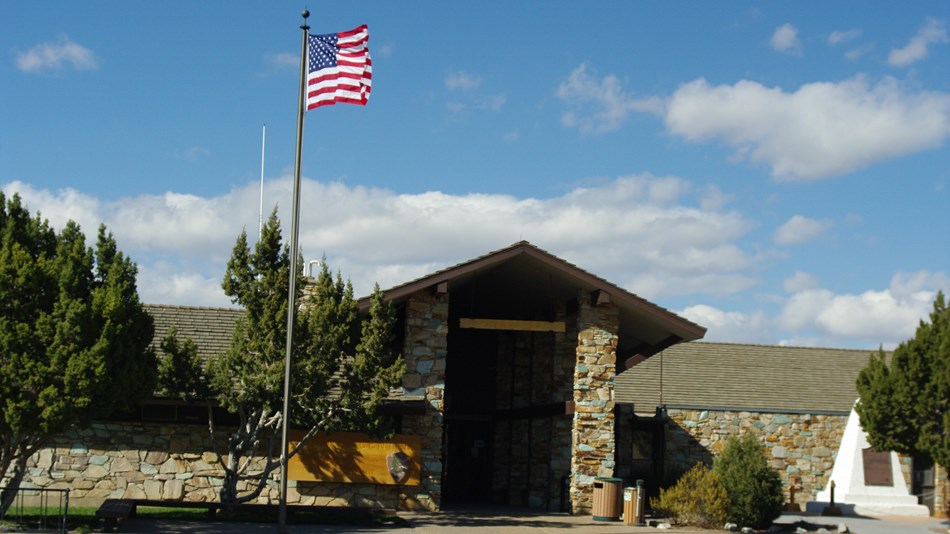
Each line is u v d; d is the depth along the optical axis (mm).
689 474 23484
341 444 22734
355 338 21750
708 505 22453
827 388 33719
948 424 24844
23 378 16531
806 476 30797
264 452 22688
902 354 26500
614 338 24734
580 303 24703
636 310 24812
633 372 32875
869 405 26766
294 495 22656
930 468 29781
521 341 29406
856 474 29688
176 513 20609
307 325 20109
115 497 21969
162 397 21688
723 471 23484
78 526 17594
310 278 24531
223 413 22625
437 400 23406
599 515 22719
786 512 29625
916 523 26328
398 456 22828
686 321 24594
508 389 29203
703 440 30328
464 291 27406
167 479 22234
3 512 17266
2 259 16906
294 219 19031
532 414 26344
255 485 22469
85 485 21922
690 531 21766
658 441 29891
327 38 19453
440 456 23312
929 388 25875
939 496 29078
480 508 25734
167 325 24844
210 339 24688
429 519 21672
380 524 20344
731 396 32000
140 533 17656
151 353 18547
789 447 30844
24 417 16422
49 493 21750
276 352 19812
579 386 24406
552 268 24062
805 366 35406
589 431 24312
